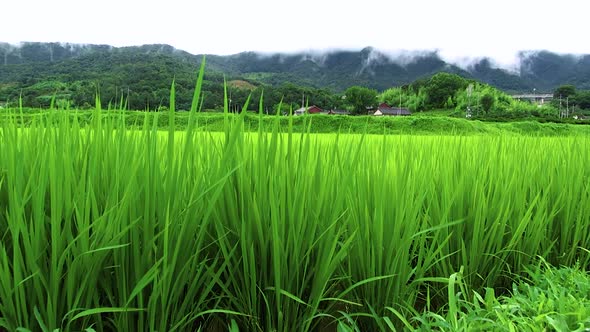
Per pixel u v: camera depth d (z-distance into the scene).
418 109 113.94
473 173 2.92
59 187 1.55
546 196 3.04
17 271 1.47
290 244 1.84
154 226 1.63
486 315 2.01
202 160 2.06
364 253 2.06
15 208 1.53
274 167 1.91
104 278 1.69
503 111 100.94
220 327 2.06
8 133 1.91
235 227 1.88
